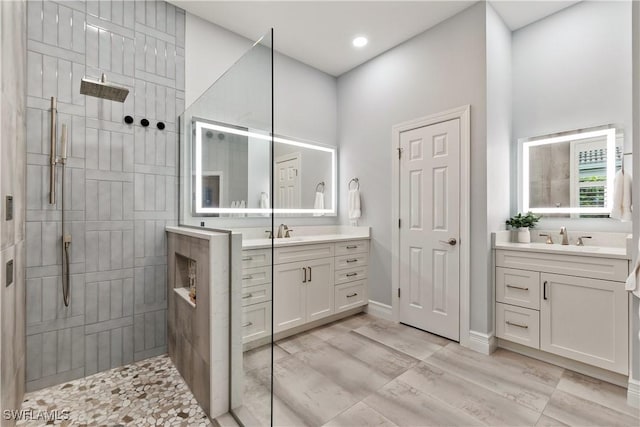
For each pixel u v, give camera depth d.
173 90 2.49
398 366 2.20
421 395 1.84
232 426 1.57
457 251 2.59
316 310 2.87
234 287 1.71
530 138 2.72
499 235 2.51
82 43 2.08
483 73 2.44
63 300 2.01
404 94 3.03
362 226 3.45
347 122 3.65
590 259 2.01
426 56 2.84
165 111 2.46
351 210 3.46
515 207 2.81
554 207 2.59
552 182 2.60
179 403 1.78
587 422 1.59
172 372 2.14
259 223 1.62
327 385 1.96
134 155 2.30
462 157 2.56
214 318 1.64
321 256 2.91
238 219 1.78
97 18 2.15
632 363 1.77
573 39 2.51
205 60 2.67
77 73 2.06
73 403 1.78
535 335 2.26
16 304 1.63
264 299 1.55
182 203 2.48
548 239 2.54
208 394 1.65
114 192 2.22
